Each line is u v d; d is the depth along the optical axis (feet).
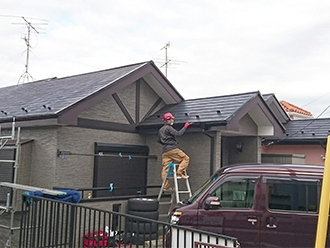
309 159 47.55
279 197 18.85
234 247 12.32
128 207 28.40
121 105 34.30
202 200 20.06
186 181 30.22
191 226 19.63
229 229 19.10
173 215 20.18
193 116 32.45
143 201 27.76
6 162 29.14
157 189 35.12
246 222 18.90
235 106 31.78
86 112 31.42
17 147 27.50
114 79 33.01
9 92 43.50
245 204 19.35
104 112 32.94
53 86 39.63
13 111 31.45
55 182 28.60
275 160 40.34
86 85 34.27
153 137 36.01
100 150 31.65
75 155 30.37
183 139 33.60
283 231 18.26
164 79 36.55
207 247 14.03
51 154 29.04
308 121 51.67
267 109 35.19
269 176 19.33
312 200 18.35
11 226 25.31
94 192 31.30
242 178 19.84
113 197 29.63
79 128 30.81
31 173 30.04
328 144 10.24
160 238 28.40
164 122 32.96
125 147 33.71
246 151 37.81
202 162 31.99
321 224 9.96
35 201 21.33
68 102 28.60
